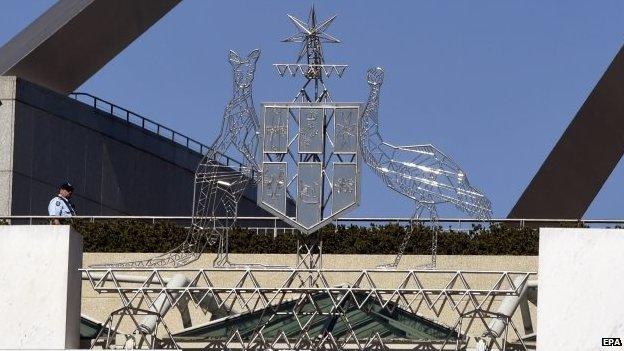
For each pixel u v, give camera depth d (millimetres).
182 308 38406
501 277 36688
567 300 35625
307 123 37500
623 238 35688
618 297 35562
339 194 37375
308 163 37438
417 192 38906
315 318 37031
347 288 36312
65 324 36031
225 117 37875
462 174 39031
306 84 37688
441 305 37000
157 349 36219
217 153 38094
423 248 41156
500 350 36344
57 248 36250
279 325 37031
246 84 37844
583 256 35688
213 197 39938
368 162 38188
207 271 37969
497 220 40750
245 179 38250
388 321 37000
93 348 36250
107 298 40406
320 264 37719
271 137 37531
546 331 35594
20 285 36125
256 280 38469
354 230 41375
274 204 37406
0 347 35938
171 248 41500
